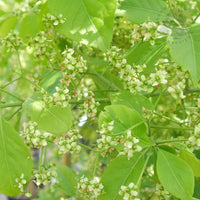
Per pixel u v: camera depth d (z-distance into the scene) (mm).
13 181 455
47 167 477
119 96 482
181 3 651
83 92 490
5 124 455
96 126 627
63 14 467
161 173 427
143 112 465
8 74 662
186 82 548
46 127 439
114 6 456
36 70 666
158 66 553
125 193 424
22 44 530
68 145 445
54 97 449
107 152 497
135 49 505
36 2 641
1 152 451
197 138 421
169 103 729
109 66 516
